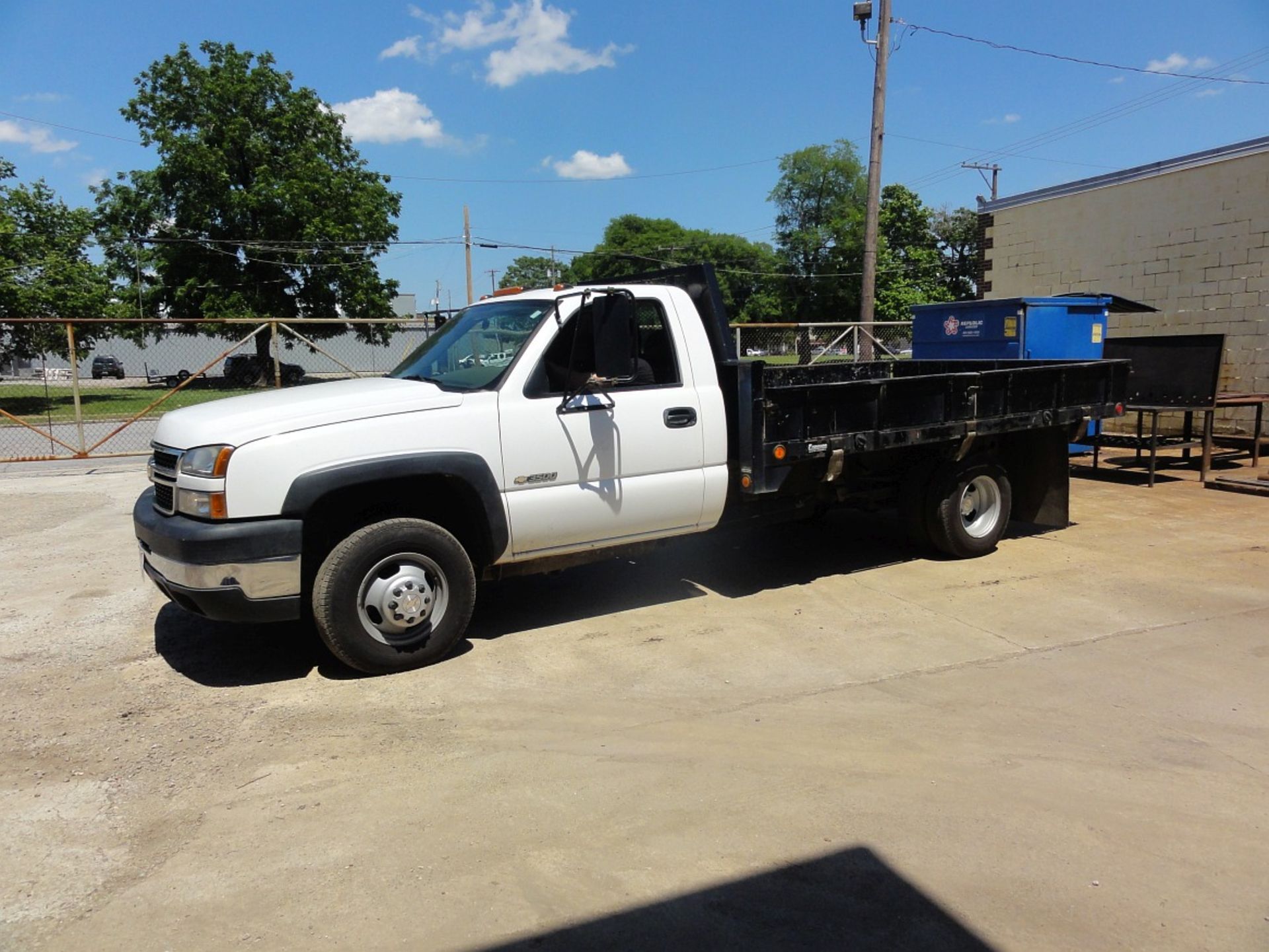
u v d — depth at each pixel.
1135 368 10.99
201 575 4.31
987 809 3.35
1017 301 10.24
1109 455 12.34
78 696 4.57
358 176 46.16
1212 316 12.56
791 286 74.38
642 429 5.32
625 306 4.82
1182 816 3.29
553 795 3.50
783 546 7.58
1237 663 4.76
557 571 5.43
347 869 3.03
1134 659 4.85
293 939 2.67
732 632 5.42
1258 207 11.91
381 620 4.69
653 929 2.69
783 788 3.52
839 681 4.63
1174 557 6.91
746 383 5.57
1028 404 6.77
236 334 20.75
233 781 3.67
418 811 3.40
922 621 5.56
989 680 4.61
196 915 2.80
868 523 8.44
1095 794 3.45
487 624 5.63
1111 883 2.89
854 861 3.02
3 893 2.93
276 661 5.04
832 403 5.82
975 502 7.04
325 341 41.47
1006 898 2.82
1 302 28.06
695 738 3.99
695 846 3.13
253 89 41.66
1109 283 13.88
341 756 3.87
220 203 41.91
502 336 5.27
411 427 4.67
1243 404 10.60
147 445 15.29
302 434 4.45
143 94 41.91
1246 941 2.60
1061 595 6.03
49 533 8.36
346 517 4.86
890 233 51.56
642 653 5.08
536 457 4.99
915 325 11.71
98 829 3.32
